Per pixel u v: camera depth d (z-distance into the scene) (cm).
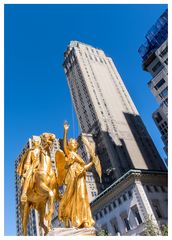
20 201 883
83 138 1103
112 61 15275
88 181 9488
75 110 13425
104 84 13325
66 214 911
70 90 14175
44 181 869
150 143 11788
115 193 6662
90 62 14088
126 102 13200
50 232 792
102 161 10500
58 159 1012
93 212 7206
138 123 12481
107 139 10825
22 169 941
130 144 11175
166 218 5941
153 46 9031
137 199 6034
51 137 990
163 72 8206
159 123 9056
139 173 6384
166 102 8125
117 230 6438
